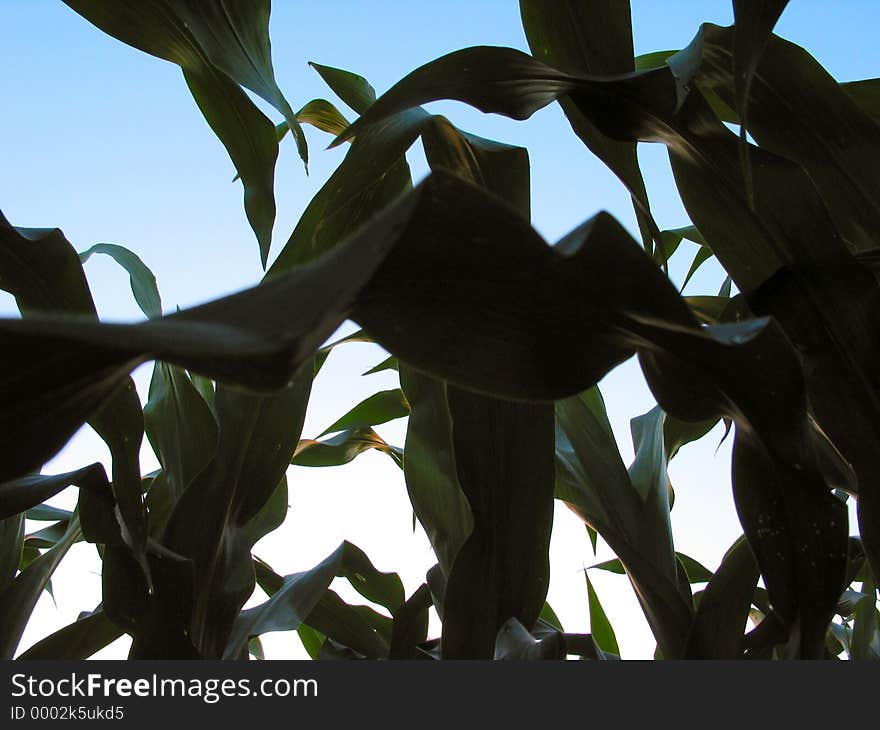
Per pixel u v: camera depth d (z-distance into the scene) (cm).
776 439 23
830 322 28
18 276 33
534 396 19
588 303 18
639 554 38
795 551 26
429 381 41
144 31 33
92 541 35
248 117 34
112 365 11
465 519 38
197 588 35
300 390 39
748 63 24
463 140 37
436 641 44
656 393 23
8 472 12
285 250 32
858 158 31
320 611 52
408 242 15
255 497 38
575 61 33
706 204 32
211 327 9
